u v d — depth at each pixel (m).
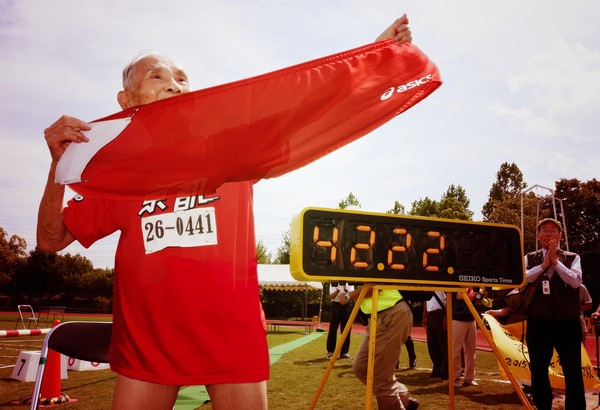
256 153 1.35
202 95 1.36
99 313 55.16
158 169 1.32
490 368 8.59
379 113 1.50
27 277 63.06
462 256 3.23
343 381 6.46
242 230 1.63
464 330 6.34
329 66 1.48
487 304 6.71
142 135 1.33
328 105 1.44
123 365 1.49
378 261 2.96
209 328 1.47
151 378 1.45
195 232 1.53
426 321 7.39
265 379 1.56
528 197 45.66
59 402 4.73
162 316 1.47
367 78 1.53
